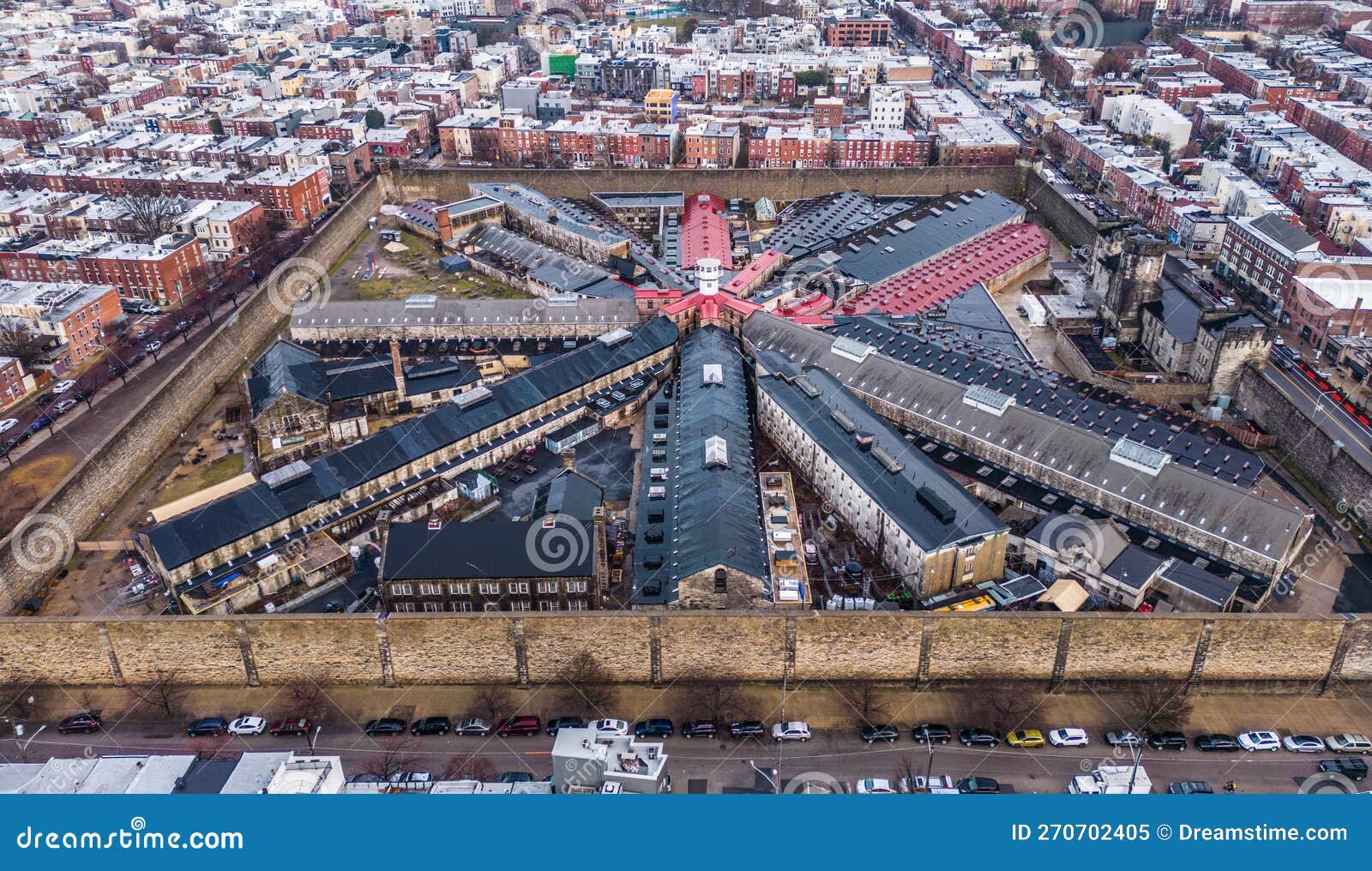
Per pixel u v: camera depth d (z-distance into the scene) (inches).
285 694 6240.2
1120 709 6063.0
